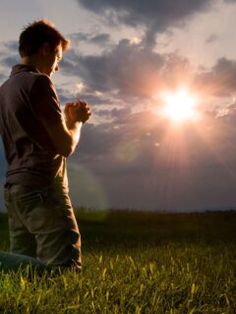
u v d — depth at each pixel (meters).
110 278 3.81
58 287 3.36
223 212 16.98
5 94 3.89
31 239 4.01
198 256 5.83
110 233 11.55
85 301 3.00
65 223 3.78
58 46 4.01
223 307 3.33
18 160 3.86
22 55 3.99
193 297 3.39
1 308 2.76
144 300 3.15
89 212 16.30
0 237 10.19
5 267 3.61
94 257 5.67
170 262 5.24
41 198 3.77
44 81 3.78
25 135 3.79
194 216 16.64
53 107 3.76
